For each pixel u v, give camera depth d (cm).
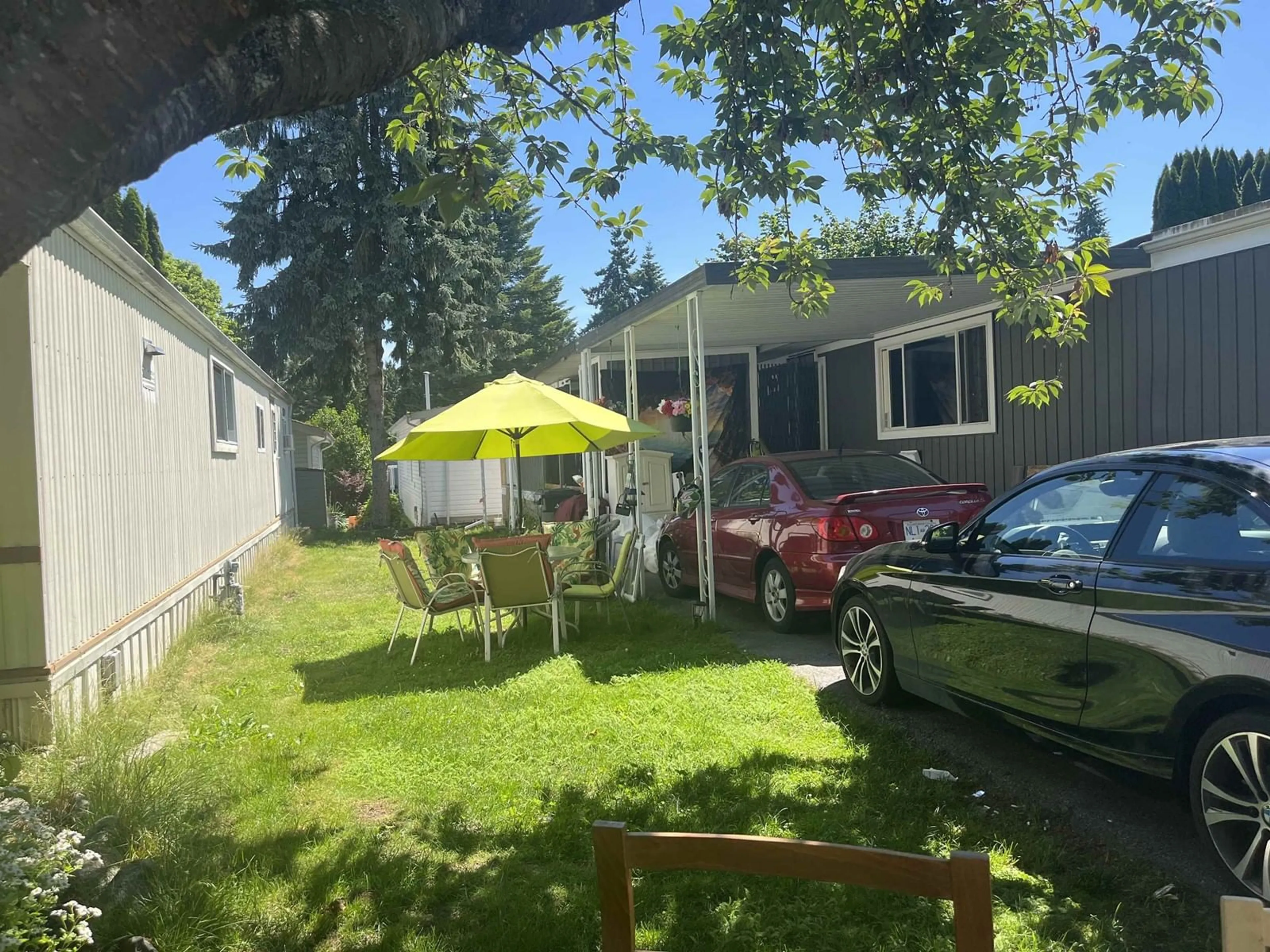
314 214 2155
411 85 507
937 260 534
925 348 1095
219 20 162
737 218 516
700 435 872
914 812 385
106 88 148
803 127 451
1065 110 441
